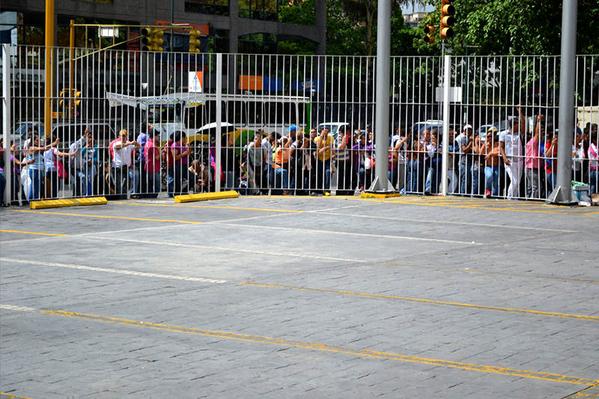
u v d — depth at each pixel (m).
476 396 7.57
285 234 17.58
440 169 24.36
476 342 9.35
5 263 14.20
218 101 24.19
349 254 15.20
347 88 24.31
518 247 16.02
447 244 16.36
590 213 20.95
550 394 7.64
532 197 23.20
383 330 9.83
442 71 23.97
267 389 7.72
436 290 12.11
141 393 7.61
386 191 24.05
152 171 23.88
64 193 22.58
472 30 34.69
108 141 23.12
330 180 24.58
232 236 17.30
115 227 18.55
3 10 52.88
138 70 23.45
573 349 9.10
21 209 21.50
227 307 11.00
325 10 77.19
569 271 13.66
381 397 7.52
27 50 21.72
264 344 9.23
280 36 74.69
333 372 8.24
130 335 9.60
